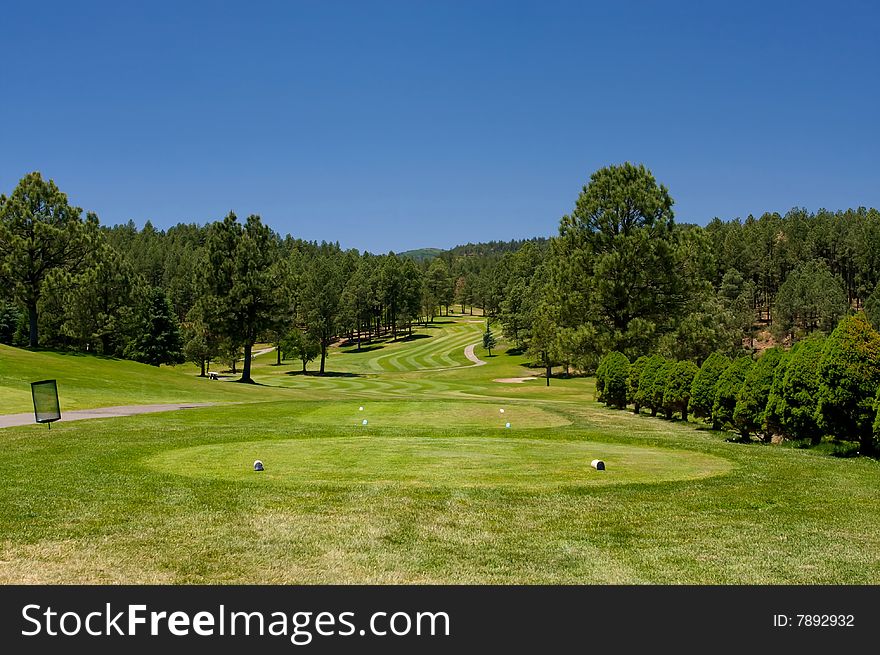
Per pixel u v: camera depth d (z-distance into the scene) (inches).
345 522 303.4
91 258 2080.5
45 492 363.6
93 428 712.4
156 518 308.0
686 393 843.4
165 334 2723.9
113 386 1386.6
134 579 234.4
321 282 3169.3
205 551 262.1
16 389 1154.0
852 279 4138.8
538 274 3152.1
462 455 506.6
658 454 528.1
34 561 249.1
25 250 1916.8
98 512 318.3
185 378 1800.0
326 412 960.9
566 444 584.7
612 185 1402.6
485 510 327.9
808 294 3403.1
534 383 2431.1
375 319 4889.3
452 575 239.9
